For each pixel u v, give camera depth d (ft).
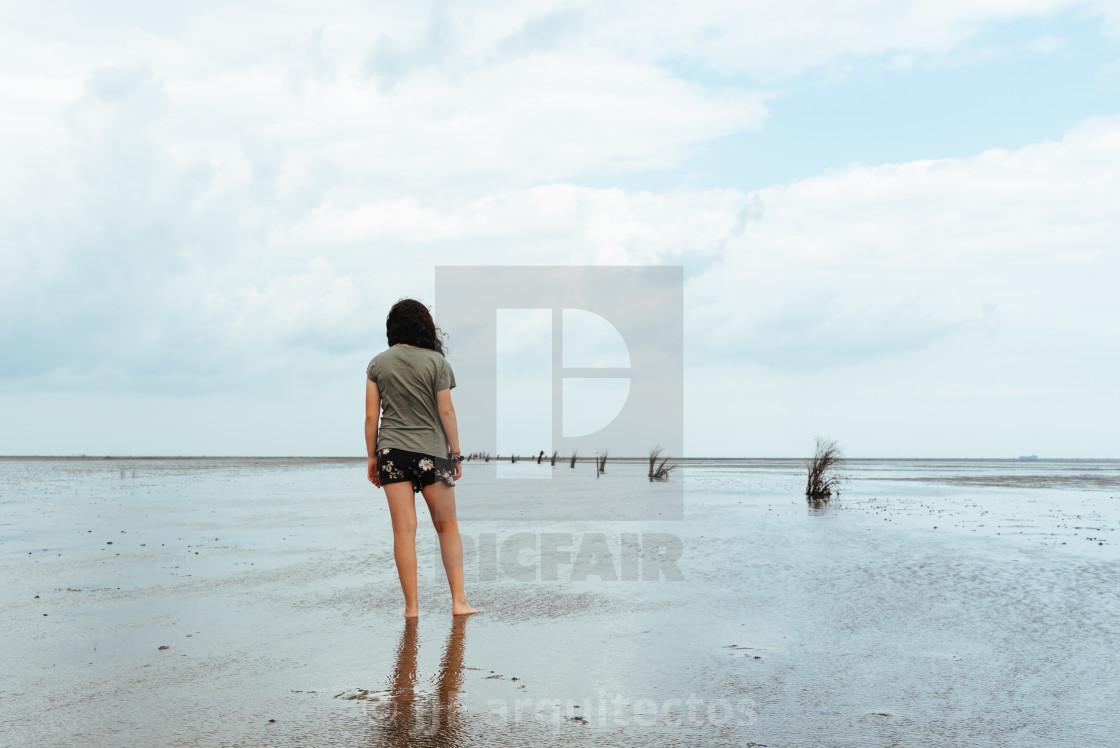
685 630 13.96
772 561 22.47
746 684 10.75
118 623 14.52
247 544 26.43
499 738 8.66
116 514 39.04
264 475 105.81
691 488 69.15
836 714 9.54
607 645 12.85
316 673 11.23
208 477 97.04
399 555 15.24
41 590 17.97
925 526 33.81
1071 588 18.29
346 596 17.12
